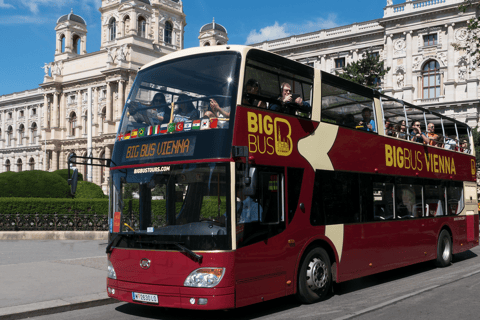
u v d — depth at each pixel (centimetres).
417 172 1171
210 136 680
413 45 4894
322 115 867
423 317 713
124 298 707
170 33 7288
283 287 739
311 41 5653
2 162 9138
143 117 765
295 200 777
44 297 826
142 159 730
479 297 856
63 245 1622
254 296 682
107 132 6525
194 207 670
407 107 1166
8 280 977
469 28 2281
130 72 6475
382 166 1024
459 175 1420
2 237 1806
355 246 907
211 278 640
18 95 8856
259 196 708
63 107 7356
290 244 755
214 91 707
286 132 776
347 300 845
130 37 6562
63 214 1858
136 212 714
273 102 760
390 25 5009
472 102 4478
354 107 967
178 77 750
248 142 698
